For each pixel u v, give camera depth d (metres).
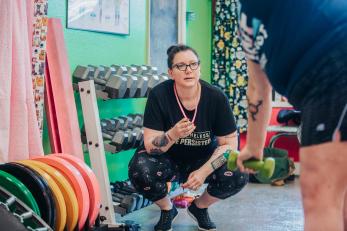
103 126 3.39
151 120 2.98
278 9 1.26
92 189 2.61
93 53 3.61
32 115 2.68
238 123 5.47
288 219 3.42
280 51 1.28
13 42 2.58
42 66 2.88
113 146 3.30
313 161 1.24
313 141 1.23
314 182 1.24
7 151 2.50
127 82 3.36
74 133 3.07
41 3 2.87
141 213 3.58
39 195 2.31
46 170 2.42
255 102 1.48
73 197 2.43
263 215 3.54
